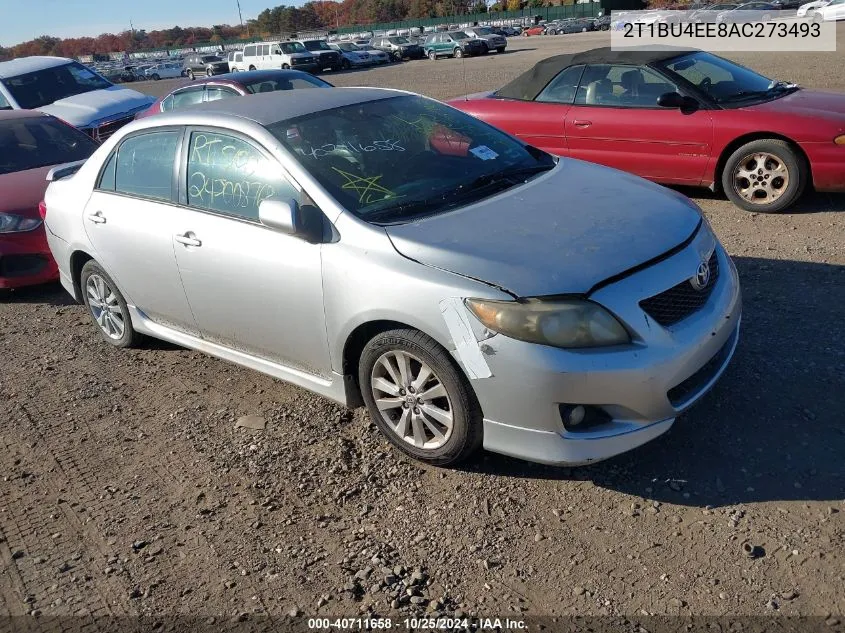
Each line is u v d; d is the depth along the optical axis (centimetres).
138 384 475
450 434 329
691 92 682
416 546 301
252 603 280
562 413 301
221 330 422
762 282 507
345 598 277
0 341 580
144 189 453
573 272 300
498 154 423
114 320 520
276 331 386
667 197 375
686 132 676
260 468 365
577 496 318
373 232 340
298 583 287
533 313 293
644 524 297
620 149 721
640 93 709
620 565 278
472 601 270
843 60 1712
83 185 502
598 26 5275
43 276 674
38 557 319
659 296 309
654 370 297
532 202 360
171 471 371
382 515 322
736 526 289
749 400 366
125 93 1259
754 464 322
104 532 330
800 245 572
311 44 3622
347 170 377
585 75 744
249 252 381
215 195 407
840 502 295
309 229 353
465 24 6931
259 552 306
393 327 336
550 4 8456
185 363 499
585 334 293
